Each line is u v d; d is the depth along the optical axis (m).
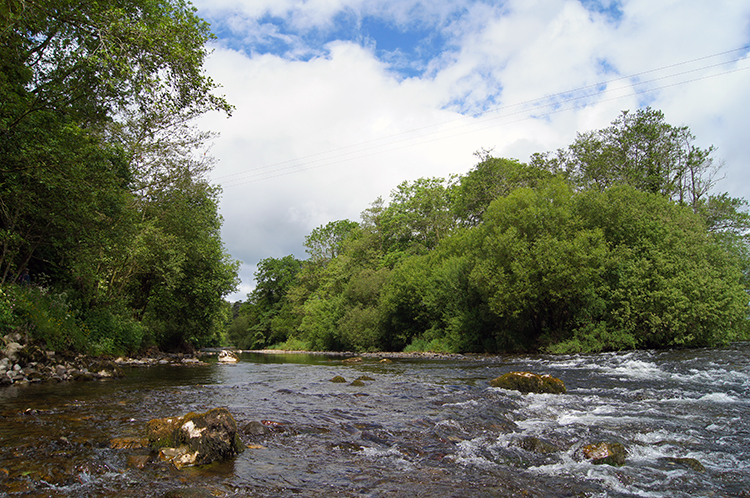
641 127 37.69
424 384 13.05
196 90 12.26
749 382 11.79
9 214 13.03
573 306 26.83
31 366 11.95
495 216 29.47
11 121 11.30
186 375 15.91
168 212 25.28
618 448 5.57
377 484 4.48
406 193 60.34
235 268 34.75
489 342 31.86
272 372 18.19
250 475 4.67
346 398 10.20
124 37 10.99
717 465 5.21
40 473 4.45
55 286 17.47
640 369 15.58
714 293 23.47
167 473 4.64
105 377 13.63
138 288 30.09
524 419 7.66
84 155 13.34
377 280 49.59
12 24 10.81
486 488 4.41
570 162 41.41
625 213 27.17
